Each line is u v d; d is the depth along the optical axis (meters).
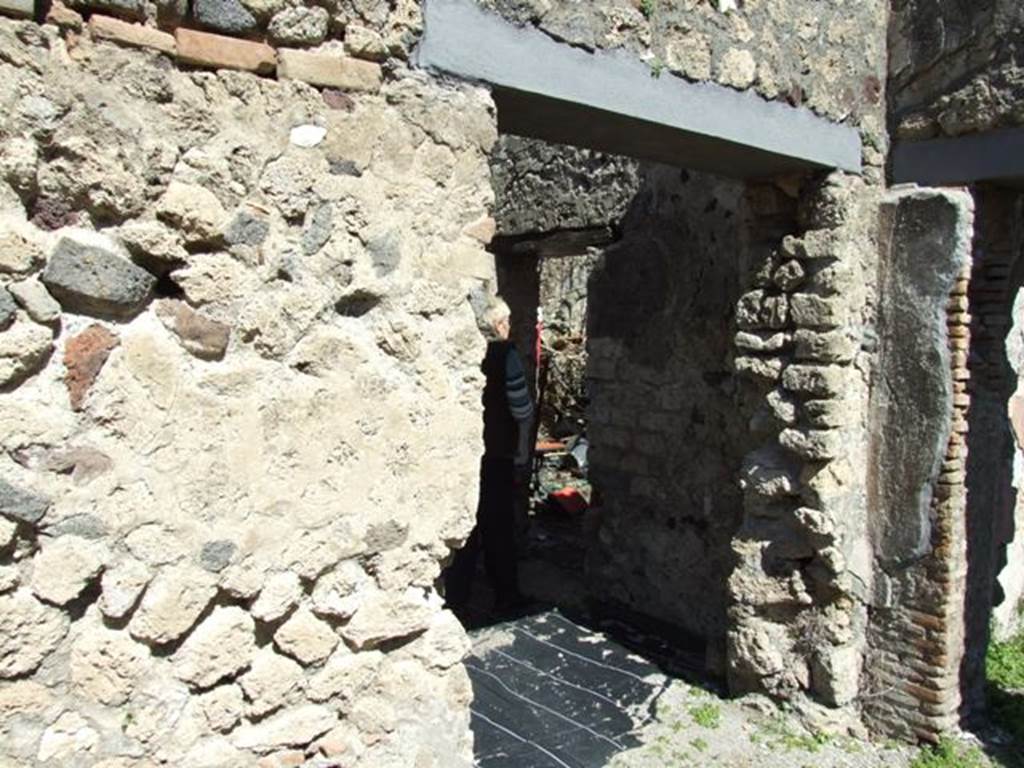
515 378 4.75
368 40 2.10
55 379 1.76
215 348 1.95
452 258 2.30
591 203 5.16
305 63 2.03
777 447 3.77
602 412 5.04
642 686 4.02
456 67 2.28
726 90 3.03
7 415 1.70
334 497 2.13
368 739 2.25
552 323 10.90
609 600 5.06
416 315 2.25
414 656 2.33
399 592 2.27
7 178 1.67
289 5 1.98
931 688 3.54
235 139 1.94
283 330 2.04
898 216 3.58
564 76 2.53
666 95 2.82
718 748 3.54
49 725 1.79
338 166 2.10
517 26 2.40
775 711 3.77
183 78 1.87
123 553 1.85
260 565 2.03
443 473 2.32
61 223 1.76
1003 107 3.28
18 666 1.74
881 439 3.65
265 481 2.03
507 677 4.04
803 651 3.73
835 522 3.56
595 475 5.10
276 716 2.11
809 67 3.31
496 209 5.95
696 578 4.56
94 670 1.83
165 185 1.86
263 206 1.99
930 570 3.53
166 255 1.87
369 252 2.16
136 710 1.89
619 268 4.90
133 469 1.85
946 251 3.44
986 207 3.54
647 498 4.81
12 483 1.71
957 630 3.57
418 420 2.26
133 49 1.79
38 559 1.75
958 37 3.40
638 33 2.72
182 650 1.95
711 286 4.40
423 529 2.29
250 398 2.00
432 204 2.26
